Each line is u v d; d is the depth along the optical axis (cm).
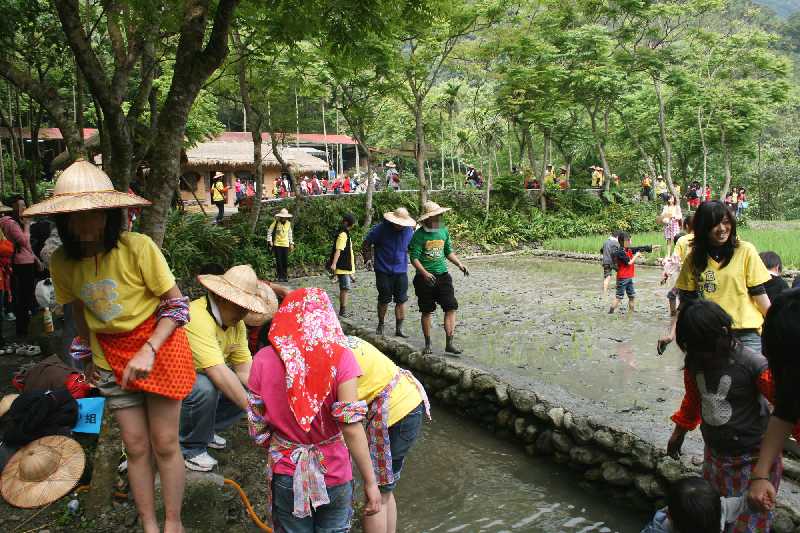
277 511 297
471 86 3831
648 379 720
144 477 352
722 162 3844
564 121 3325
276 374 291
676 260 1061
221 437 569
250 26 1055
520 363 799
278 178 3288
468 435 687
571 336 943
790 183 3725
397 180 3409
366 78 2059
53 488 450
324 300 295
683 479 308
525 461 618
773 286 492
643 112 3341
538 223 2645
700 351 317
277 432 295
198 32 550
